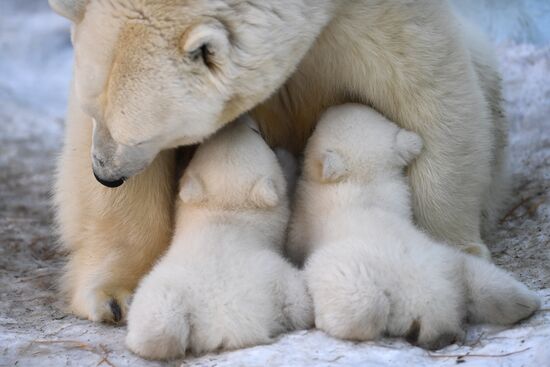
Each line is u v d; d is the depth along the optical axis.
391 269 8.12
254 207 9.16
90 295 9.67
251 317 8.14
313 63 9.62
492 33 18.98
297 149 10.84
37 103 20.91
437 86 9.62
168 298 8.09
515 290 8.39
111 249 9.92
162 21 8.09
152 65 8.05
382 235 8.52
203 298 8.14
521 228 11.92
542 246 11.00
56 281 11.24
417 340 8.16
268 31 8.36
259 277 8.29
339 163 9.27
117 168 8.48
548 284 9.72
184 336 8.07
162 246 9.94
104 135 8.45
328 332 8.22
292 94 10.15
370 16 9.13
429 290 8.06
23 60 22.41
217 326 8.11
